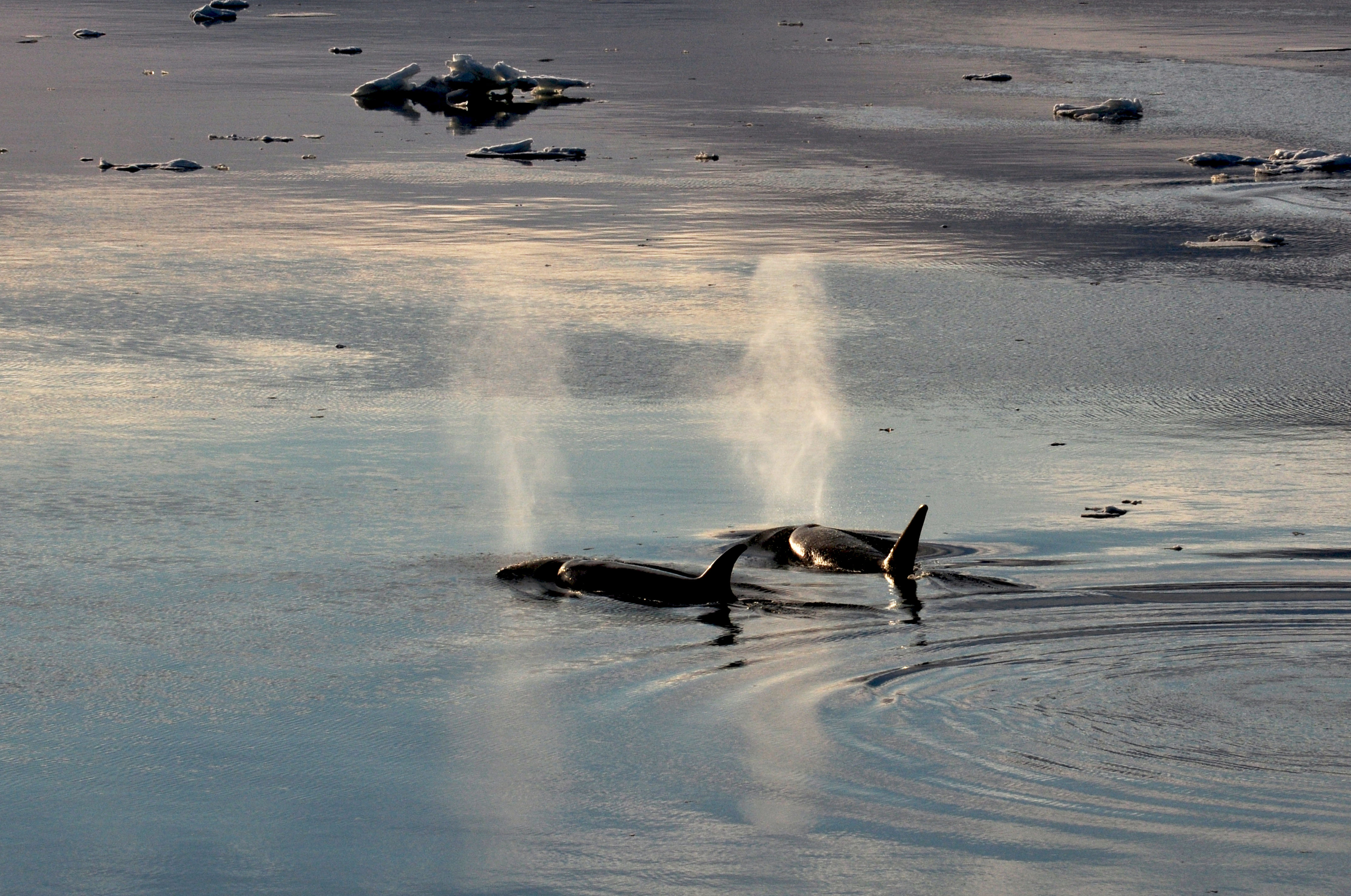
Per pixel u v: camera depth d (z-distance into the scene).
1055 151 83.06
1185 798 13.71
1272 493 27.22
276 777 14.41
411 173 75.25
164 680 17.36
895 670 17.55
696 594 20.91
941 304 46.72
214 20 173.75
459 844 12.87
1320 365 39.09
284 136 89.12
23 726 15.85
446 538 24.22
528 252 54.78
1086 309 45.94
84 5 197.62
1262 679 17.08
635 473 28.92
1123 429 33.09
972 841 12.78
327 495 26.89
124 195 67.06
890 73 124.62
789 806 13.55
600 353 40.50
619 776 14.34
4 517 25.09
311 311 44.97
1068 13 193.00
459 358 39.72
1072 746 15.00
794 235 58.47
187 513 25.55
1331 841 12.73
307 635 19.16
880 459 30.22
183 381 36.72
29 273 49.53
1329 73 122.31
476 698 16.72
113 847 12.88
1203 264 52.88
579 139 88.38
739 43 151.25
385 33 159.38
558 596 21.08
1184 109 102.12
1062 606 20.25
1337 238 58.12
